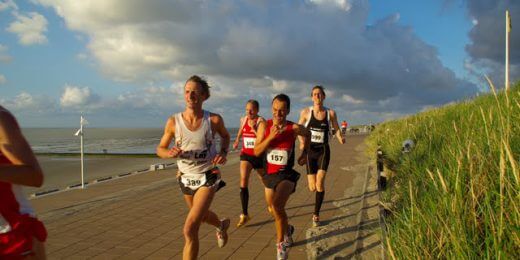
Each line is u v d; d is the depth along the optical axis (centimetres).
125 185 1072
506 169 321
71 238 545
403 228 376
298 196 809
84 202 809
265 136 462
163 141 425
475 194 337
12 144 187
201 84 398
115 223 626
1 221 196
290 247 487
